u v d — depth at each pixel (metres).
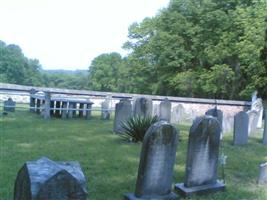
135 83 27.00
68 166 2.34
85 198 2.10
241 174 5.07
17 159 4.88
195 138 4.04
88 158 5.29
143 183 3.66
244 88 20.02
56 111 10.34
